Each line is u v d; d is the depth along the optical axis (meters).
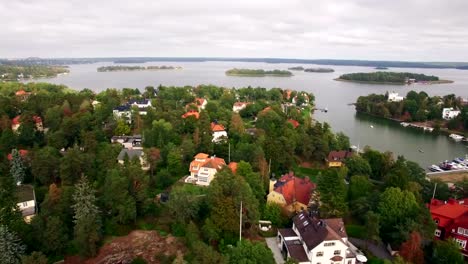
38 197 86.62
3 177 73.12
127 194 76.94
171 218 80.00
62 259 67.06
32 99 154.88
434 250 66.38
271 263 59.38
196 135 118.25
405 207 74.38
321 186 79.50
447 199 93.81
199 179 97.56
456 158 148.00
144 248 70.19
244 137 130.12
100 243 70.94
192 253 64.12
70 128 120.38
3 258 58.75
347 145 139.38
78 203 70.25
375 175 112.56
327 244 63.88
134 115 151.25
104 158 93.62
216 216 70.56
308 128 148.25
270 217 79.38
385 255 68.75
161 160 106.31
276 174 107.31
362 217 79.44
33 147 111.62
